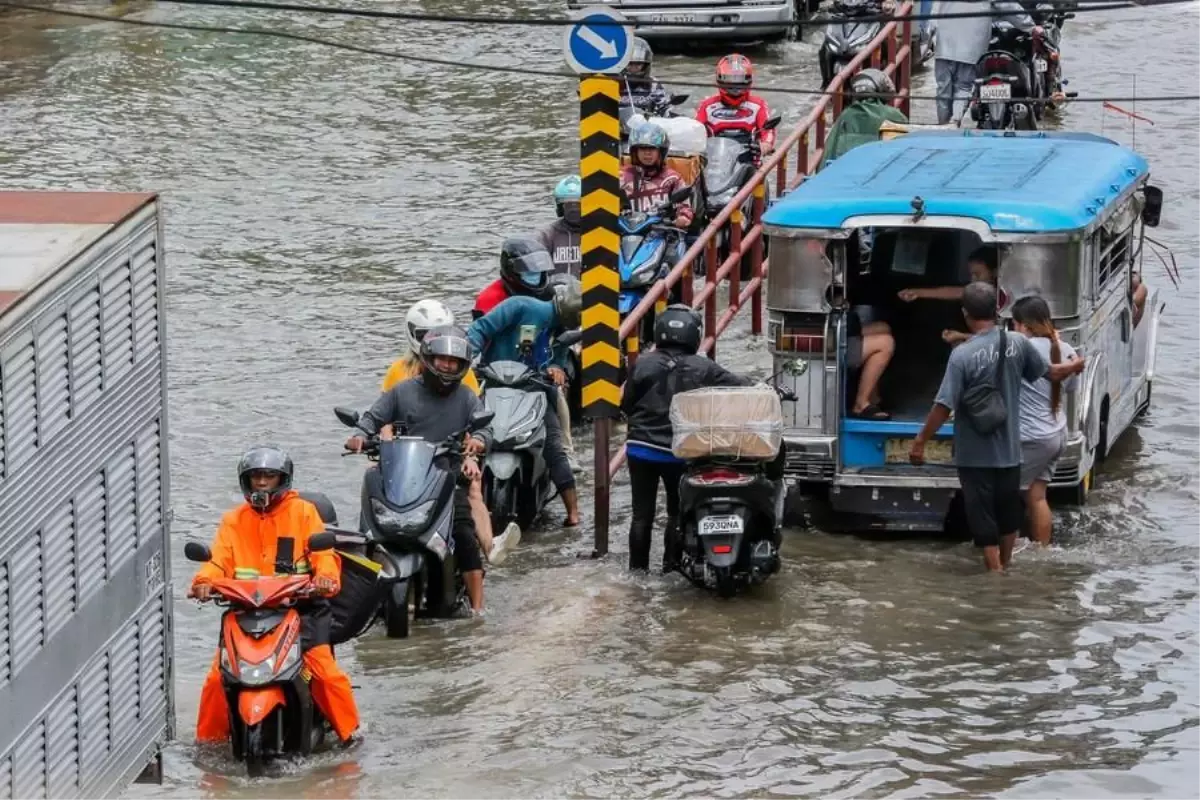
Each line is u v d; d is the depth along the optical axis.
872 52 53.59
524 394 31.39
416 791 22.33
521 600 28.72
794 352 30.52
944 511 30.39
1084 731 23.92
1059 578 28.98
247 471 23.75
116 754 18.83
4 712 16.08
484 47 71.12
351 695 23.75
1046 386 29.50
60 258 17.41
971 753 23.31
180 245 47.94
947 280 33.97
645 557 29.77
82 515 17.81
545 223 49.50
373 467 27.59
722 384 29.22
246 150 57.28
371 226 49.53
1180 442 35.28
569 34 30.14
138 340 19.34
